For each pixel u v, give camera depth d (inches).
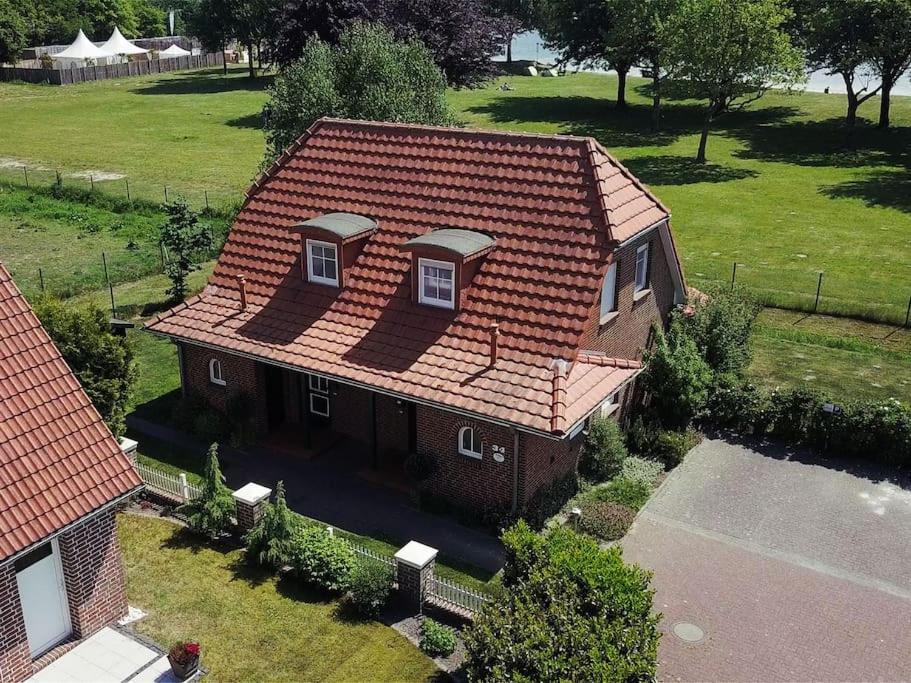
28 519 515.2
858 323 1237.1
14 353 565.9
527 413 698.2
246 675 570.6
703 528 760.3
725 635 628.4
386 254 847.7
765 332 1200.2
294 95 1487.5
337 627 620.4
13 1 4384.8
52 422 557.6
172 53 4407.0
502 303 774.5
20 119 2947.8
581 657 492.7
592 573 546.0
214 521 711.7
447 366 761.0
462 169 847.7
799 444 904.3
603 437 823.7
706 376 896.3
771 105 3053.6
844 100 3100.4
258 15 3494.1
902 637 627.5
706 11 2064.5
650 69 2758.4
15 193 1952.5
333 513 776.9
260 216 937.5
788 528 759.7
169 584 663.1
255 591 657.6
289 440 897.5
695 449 897.5
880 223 1744.6
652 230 868.6
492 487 753.6
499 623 520.7
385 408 857.5
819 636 627.8
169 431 930.1
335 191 905.5
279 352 826.2
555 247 772.0
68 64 4045.3
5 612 526.3
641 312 901.8
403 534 744.3
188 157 2373.3
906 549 730.8
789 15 2150.6
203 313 904.3
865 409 870.4
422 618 631.2
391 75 1472.7
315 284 876.6
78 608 578.6
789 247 1594.5
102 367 810.2
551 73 4062.5
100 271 1438.2
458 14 2277.3
